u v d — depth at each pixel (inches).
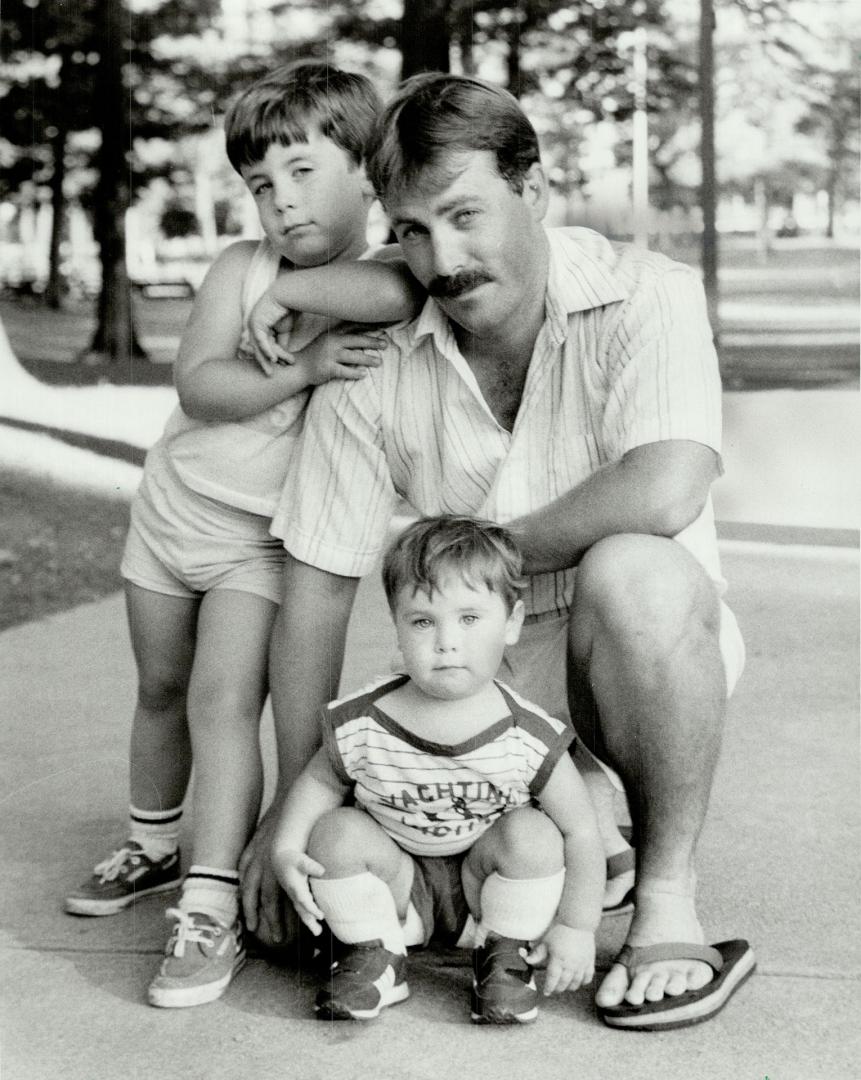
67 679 128.8
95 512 201.0
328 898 70.2
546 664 79.6
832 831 93.1
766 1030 67.7
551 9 301.0
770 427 245.0
